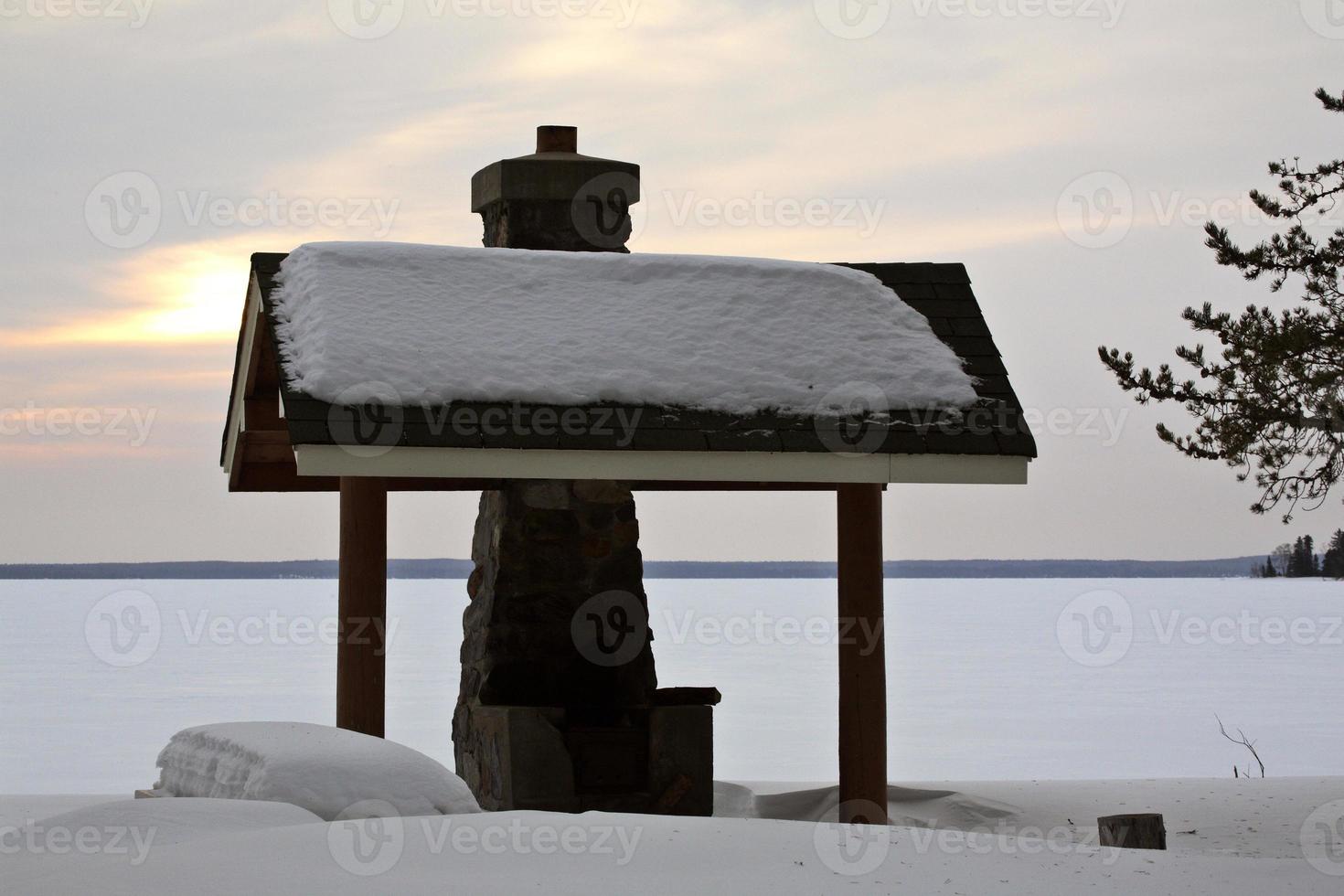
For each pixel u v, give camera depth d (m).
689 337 9.89
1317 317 11.38
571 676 10.50
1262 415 11.53
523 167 11.20
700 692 10.71
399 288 9.80
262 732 7.84
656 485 11.35
